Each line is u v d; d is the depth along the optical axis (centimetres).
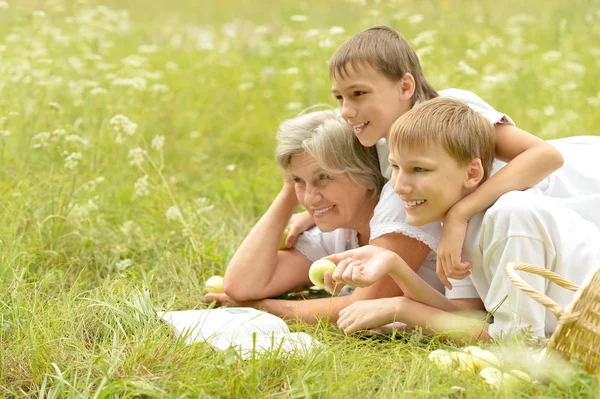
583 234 388
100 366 353
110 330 399
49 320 395
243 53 1158
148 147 782
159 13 1559
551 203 389
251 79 1031
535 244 378
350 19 1202
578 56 1007
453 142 386
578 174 452
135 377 338
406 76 446
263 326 406
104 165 684
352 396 326
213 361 354
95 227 571
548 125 776
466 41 1037
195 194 682
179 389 328
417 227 423
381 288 429
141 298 425
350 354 373
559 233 380
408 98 450
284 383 338
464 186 398
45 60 782
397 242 425
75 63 869
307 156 447
